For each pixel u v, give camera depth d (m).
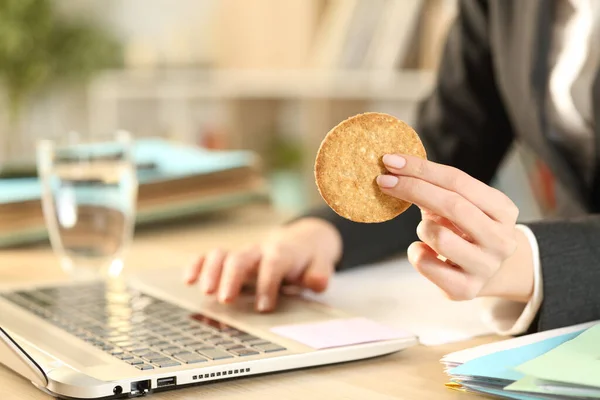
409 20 3.04
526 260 0.92
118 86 3.91
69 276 1.23
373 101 3.28
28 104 4.19
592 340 0.81
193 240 1.44
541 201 1.61
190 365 0.84
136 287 1.10
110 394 0.80
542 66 1.33
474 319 1.02
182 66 4.06
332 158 0.85
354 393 0.82
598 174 1.31
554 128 1.32
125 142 1.24
